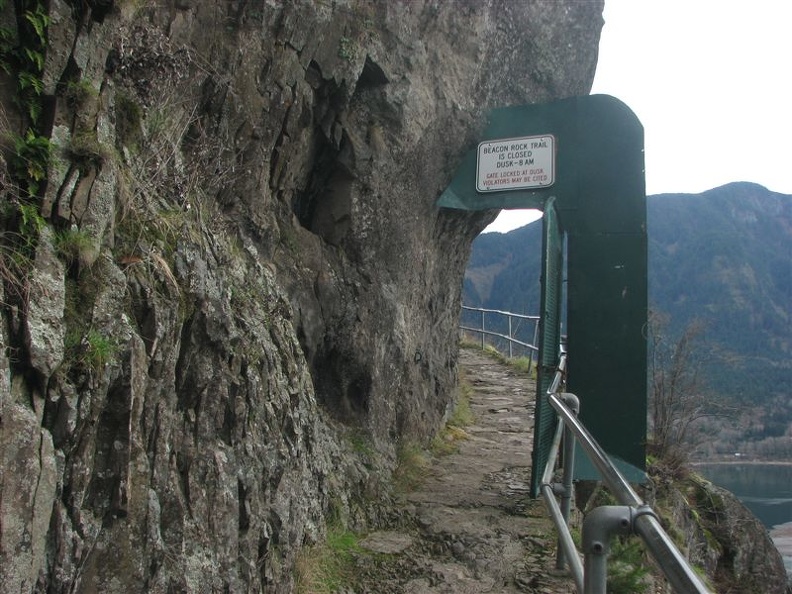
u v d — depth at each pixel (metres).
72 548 2.40
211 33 4.30
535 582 4.50
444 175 6.86
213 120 4.37
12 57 2.54
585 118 6.56
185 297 3.20
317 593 4.01
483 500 5.92
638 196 6.37
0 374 2.16
